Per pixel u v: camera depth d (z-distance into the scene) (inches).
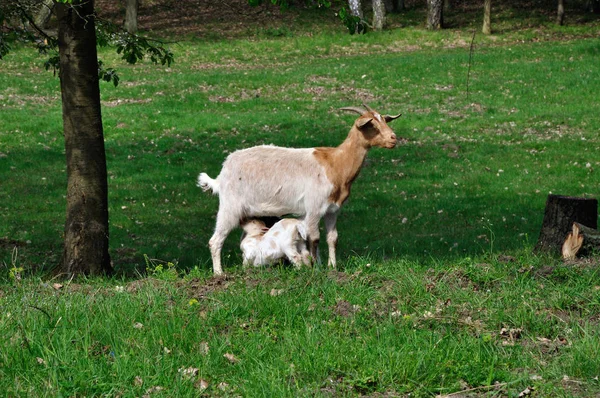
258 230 384.2
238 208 382.6
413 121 959.0
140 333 249.0
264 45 1503.4
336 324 257.9
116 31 463.2
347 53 1473.9
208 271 380.8
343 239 553.0
